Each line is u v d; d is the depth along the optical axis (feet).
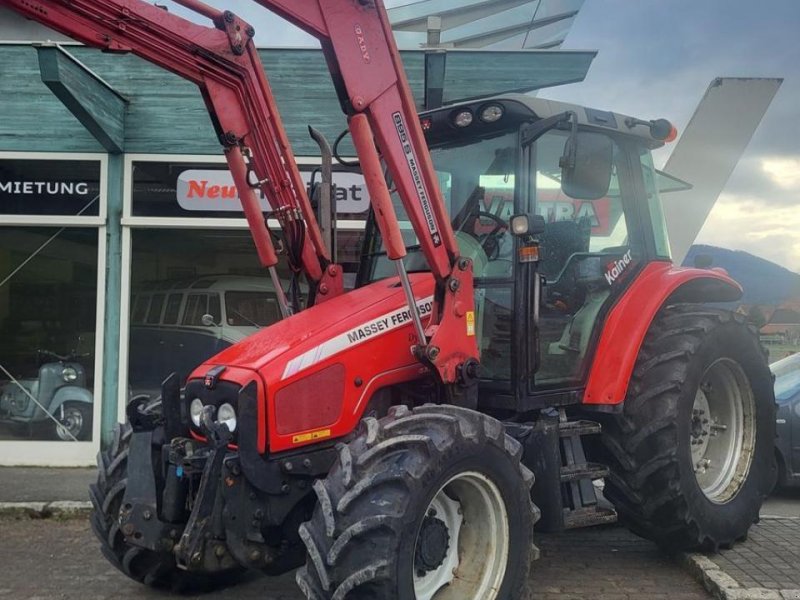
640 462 15.40
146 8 12.55
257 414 11.76
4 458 26.58
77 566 16.72
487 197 15.12
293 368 12.14
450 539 12.36
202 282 27.30
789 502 23.12
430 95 25.36
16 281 27.02
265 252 14.61
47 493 22.30
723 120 36.14
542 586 15.11
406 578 10.73
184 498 12.44
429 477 11.14
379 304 13.51
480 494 12.33
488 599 12.10
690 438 15.65
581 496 14.16
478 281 14.92
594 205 16.19
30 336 26.99
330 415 12.46
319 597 10.73
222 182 27.02
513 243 14.52
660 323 16.62
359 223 27.07
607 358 15.35
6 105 26.58
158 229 27.14
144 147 26.84
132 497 12.86
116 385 26.61
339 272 15.11
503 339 14.56
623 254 16.46
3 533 19.43
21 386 26.91
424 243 12.94
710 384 17.48
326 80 27.27
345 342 12.75
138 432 13.28
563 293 15.40
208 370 12.73
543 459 13.83
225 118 13.76
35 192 26.73
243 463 11.54
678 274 16.93
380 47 12.66
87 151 26.68
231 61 13.60
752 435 17.44
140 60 26.71
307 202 14.74
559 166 13.97
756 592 13.79
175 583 14.70
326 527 10.72
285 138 14.47
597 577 15.65
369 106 12.46
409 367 13.48
